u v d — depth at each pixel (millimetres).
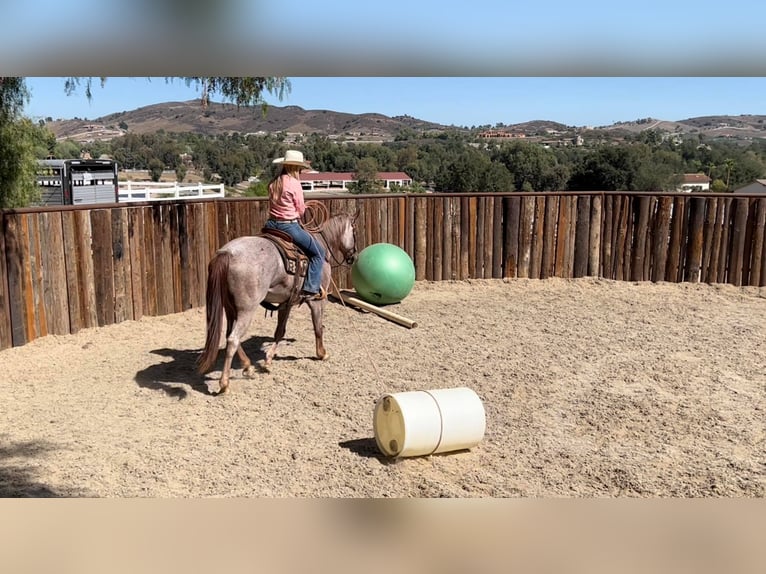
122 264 8438
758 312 9922
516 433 5383
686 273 11672
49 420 5441
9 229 7074
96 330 8117
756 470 4750
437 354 7574
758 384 6680
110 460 4688
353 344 7945
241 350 6480
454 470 4688
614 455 4984
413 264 10945
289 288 6387
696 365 7266
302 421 5539
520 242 11789
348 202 10844
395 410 4699
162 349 7543
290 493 4258
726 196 11297
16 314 7254
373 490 4340
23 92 10281
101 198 20750
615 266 11898
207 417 5574
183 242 9195
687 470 4734
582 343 8109
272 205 6395
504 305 10180
